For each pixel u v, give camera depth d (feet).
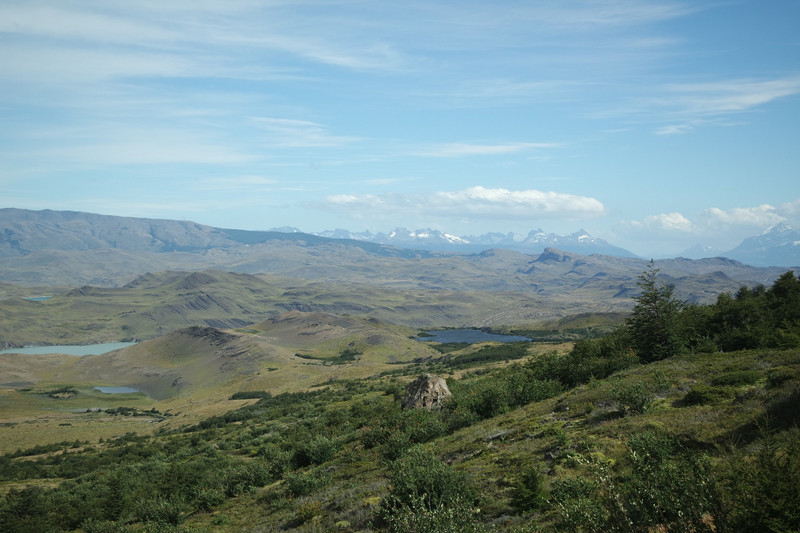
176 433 441.27
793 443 42.14
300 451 143.54
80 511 156.25
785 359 86.38
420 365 633.61
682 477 36.04
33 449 443.73
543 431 82.28
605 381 111.34
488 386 145.79
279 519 88.17
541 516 49.70
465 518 48.16
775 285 174.50
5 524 166.71
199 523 109.19
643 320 141.08
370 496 77.56
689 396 75.41
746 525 31.55
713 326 146.00
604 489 40.16
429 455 74.28
